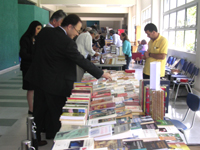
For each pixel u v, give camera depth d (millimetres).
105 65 5125
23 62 3547
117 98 2318
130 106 2109
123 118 1771
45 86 2424
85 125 1658
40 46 2438
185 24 6707
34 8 11562
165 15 8961
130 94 2447
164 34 9117
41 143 2889
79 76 4207
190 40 6379
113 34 9711
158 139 1503
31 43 3496
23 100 5047
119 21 25812
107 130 1527
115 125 1630
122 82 2951
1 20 8430
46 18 14336
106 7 17875
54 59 2398
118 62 5188
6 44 8938
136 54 4980
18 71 9000
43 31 2467
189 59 6078
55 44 2350
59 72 2434
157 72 1908
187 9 6617
